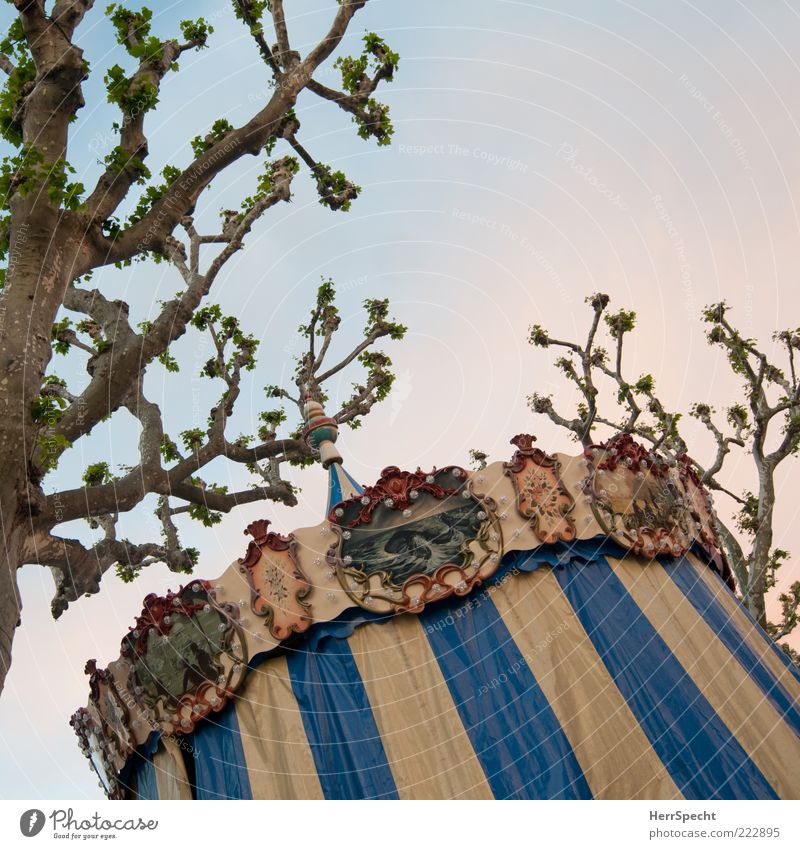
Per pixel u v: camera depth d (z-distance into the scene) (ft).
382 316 52.03
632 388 54.60
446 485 31.30
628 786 26.00
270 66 40.24
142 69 36.29
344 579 29.94
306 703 28.48
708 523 35.22
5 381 28.04
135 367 33.91
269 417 53.62
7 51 36.19
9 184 31.89
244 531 31.22
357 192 43.45
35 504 27.48
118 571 44.47
